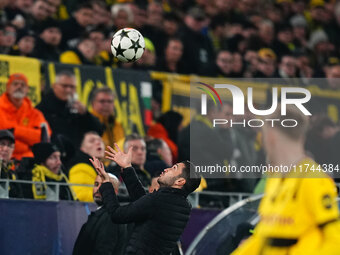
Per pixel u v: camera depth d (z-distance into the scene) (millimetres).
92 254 19312
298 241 11656
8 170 20844
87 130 24938
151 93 27328
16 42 26828
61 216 20797
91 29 28672
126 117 26562
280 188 12016
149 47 30438
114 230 19422
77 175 22641
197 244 21312
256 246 12211
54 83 24734
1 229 19844
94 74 25953
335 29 44719
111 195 16953
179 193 16938
